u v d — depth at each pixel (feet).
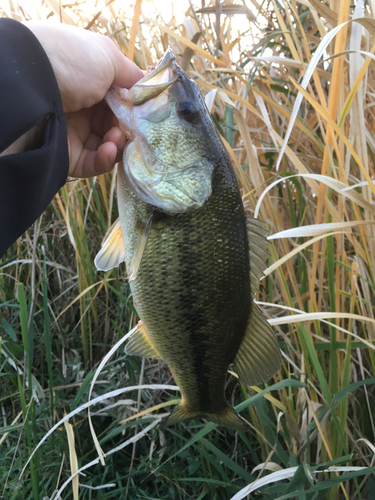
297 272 1.65
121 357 1.59
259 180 1.38
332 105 1.09
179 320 0.99
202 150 1.02
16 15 1.63
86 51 0.98
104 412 1.53
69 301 1.94
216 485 1.35
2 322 1.57
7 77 0.75
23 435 1.42
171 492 1.32
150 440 1.53
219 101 1.72
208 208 0.99
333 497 1.24
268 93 1.67
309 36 1.49
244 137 1.35
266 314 1.42
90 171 1.24
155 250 0.98
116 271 1.77
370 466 1.19
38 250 1.86
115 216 1.88
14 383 1.57
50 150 0.80
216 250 0.99
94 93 1.02
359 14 1.01
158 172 0.99
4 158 0.74
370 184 1.02
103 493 1.36
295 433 1.27
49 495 1.30
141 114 1.02
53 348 1.83
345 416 1.21
